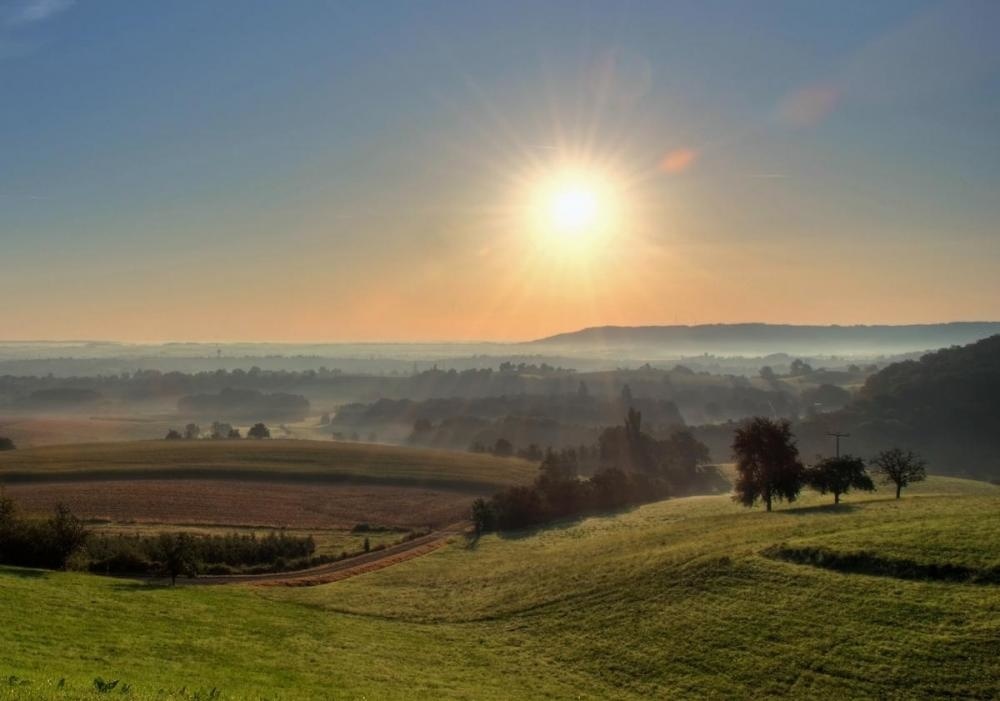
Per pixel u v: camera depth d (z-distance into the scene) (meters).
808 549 53.84
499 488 146.62
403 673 42.47
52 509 117.00
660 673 42.00
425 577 77.00
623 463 172.88
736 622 45.88
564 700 39.19
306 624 53.16
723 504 110.25
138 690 27.22
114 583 57.69
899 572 47.03
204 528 108.44
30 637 36.97
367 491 141.25
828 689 36.47
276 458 170.38
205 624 47.75
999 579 43.09
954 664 35.78
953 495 89.81
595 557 72.12
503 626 55.03
